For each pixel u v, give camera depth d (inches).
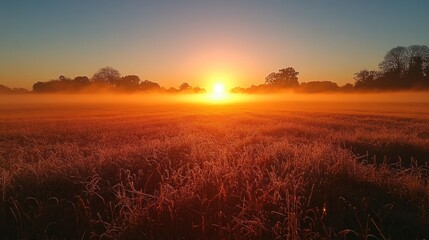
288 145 424.8
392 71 4443.9
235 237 173.0
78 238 174.1
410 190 248.5
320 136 621.3
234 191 237.5
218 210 207.5
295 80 6929.1
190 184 246.4
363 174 289.1
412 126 844.0
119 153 366.9
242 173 278.1
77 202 216.1
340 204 223.5
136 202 213.6
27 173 275.0
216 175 263.7
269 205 214.2
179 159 346.3
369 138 550.3
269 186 240.8
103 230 186.2
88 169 289.9
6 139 622.5
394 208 226.1
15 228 186.1
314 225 189.3
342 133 665.0
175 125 924.0
